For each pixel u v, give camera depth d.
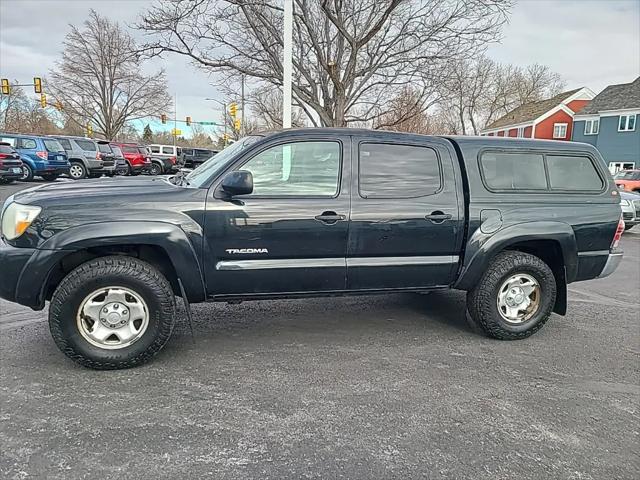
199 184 3.72
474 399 3.26
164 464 2.49
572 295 6.14
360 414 3.02
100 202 3.46
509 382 3.54
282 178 3.78
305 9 10.99
